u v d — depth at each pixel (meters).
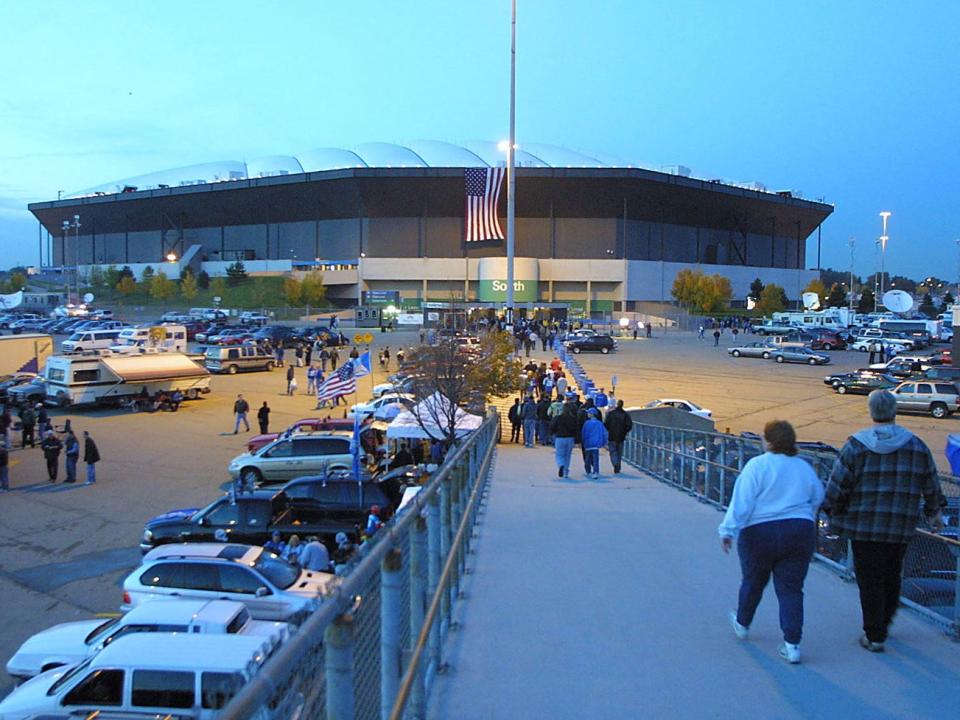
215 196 127.12
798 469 5.04
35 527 18.62
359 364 27.78
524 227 116.69
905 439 5.02
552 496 12.95
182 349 58.16
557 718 4.15
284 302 108.25
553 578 7.12
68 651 9.88
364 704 2.94
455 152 132.62
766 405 38.00
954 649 5.24
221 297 112.44
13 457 27.41
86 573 15.39
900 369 46.00
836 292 125.75
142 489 22.48
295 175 117.44
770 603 6.31
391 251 117.25
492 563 7.74
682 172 127.81
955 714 4.23
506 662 4.96
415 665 3.40
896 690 4.55
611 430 17.41
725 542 5.25
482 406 27.70
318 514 17.03
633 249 118.31
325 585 2.44
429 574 4.95
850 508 5.16
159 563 11.79
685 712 4.23
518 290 108.00
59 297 121.25
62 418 35.38
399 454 22.41
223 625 8.88
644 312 112.25
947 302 133.50
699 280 108.94
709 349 66.81
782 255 143.88
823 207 142.50
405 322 89.38
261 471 22.80
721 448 11.69
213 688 6.86
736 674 4.78
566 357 45.50
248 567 11.80
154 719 6.71
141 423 34.12
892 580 5.20
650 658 5.05
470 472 9.12
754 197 127.81
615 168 110.94
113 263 138.00
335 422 26.42
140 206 136.50
